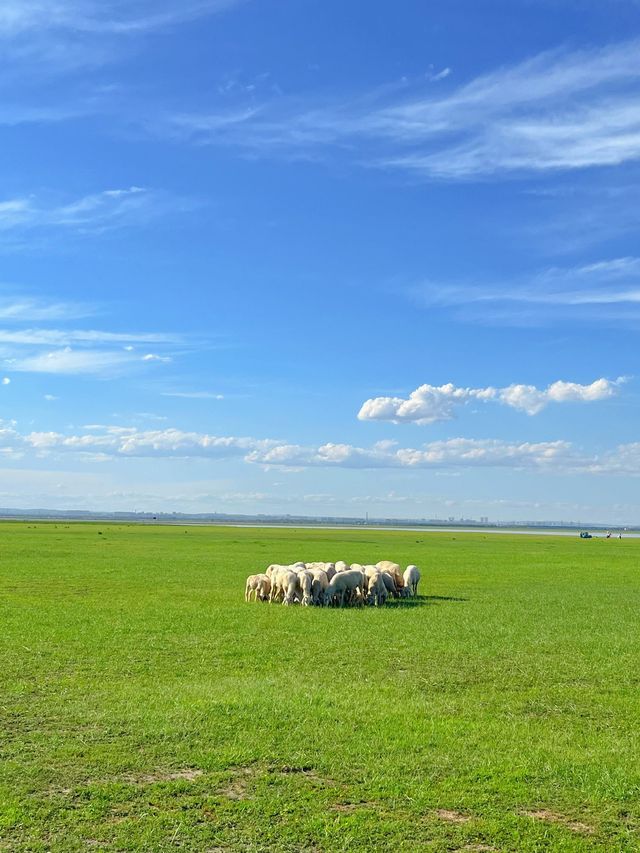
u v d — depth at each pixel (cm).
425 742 1387
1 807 1084
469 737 1434
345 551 8025
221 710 1561
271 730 1438
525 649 2381
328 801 1124
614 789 1176
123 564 5772
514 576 5334
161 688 1792
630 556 8431
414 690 1833
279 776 1217
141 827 1034
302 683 1878
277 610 3241
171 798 1128
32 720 1500
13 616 2931
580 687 1888
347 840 1002
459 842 1009
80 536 10950
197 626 2747
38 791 1148
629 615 3216
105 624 2761
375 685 1875
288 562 6175
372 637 2558
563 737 1457
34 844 983
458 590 4288
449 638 2556
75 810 1082
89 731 1425
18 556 6506
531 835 1027
